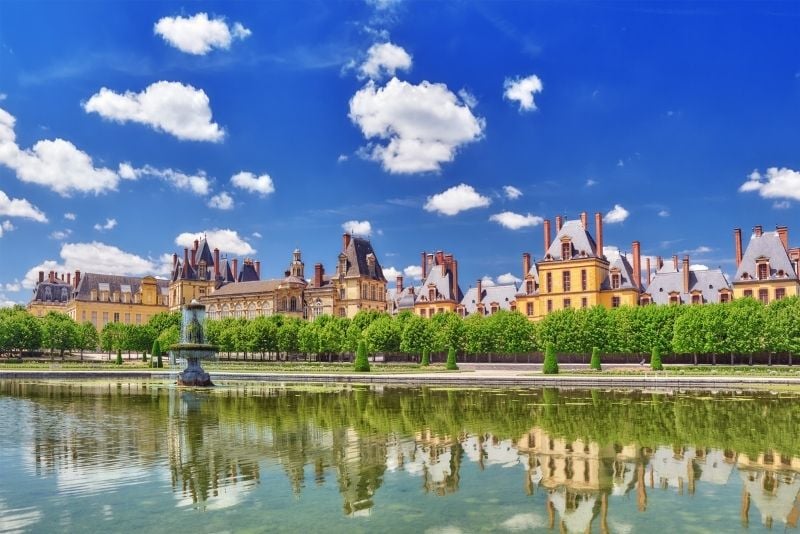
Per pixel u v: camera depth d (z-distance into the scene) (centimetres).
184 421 3512
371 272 14750
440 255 14538
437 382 6438
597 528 1714
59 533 1673
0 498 1975
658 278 11450
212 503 1925
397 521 1762
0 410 4047
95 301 17462
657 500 1969
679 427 3269
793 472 2311
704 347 8038
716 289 10831
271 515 1814
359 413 3853
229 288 15838
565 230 11719
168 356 10100
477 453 2627
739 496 2009
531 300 12425
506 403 4397
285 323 11200
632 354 9275
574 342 8981
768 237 10469
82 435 3052
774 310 8094
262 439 2942
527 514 1828
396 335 9756
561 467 2384
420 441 2892
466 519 1783
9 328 11344
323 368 8844
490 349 9594
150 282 18488
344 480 2189
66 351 13450
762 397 4672
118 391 5516
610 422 3447
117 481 2172
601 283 11400
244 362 10781
